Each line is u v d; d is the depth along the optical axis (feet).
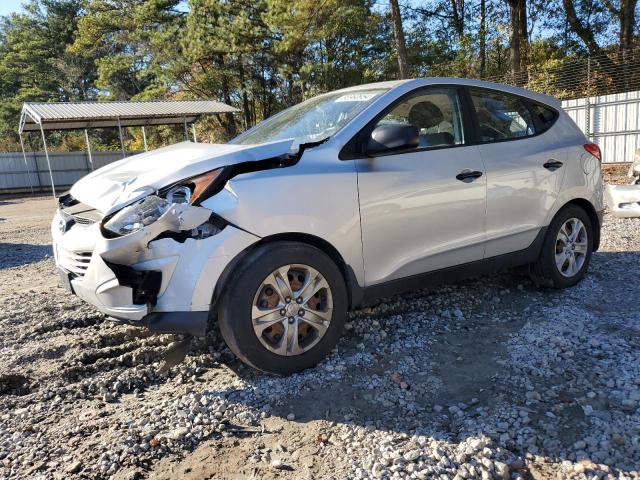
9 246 30.71
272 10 80.48
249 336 9.87
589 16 89.40
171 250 9.46
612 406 8.92
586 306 13.60
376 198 11.21
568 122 15.40
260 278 9.87
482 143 13.17
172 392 10.25
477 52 84.02
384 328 12.74
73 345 12.23
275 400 9.72
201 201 9.60
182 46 99.19
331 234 10.70
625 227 22.75
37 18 185.26
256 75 106.73
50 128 87.35
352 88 13.76
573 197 14.71
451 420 8.89
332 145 11.10
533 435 8.27
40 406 9.78
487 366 10.68
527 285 15.42
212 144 13.11
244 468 7.92
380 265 11.49
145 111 80.79
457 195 12.35
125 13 120.26
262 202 9.96
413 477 7.48
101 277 9.62
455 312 13.47
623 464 7.52
